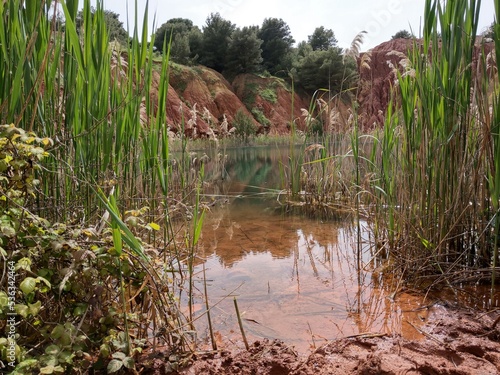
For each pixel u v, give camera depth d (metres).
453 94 2.74
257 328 2.15
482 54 2.65
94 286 1.68
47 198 2.10
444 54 2.79
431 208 2.94
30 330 1.65
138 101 2.63
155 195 2.91
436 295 2.54
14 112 1.95
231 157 15.73
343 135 6.75
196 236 2.09
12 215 1.56
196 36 34.19
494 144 2.55
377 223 3.46
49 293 1.72
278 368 1.76
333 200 6.05
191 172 5.55
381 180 3.88
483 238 2.75
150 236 2.83
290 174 6.69
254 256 3.44
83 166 2.31
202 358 1.85
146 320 1.89
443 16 2.78
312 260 3.32
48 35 2.12
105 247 1.65
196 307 2.42
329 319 2.24
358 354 1.85
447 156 2.83
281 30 38.44
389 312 2.31
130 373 1.67
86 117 2.32
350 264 3.21
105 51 2.38
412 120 3.05
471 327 2.06
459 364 1.75
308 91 32.75
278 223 4.73
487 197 2.81
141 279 1.79
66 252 1.62
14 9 1.92
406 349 1.87
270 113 32.09
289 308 2.38
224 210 5.59
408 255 2.91
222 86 31.36
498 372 1.67
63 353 1.40
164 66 2.66
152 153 2.72
